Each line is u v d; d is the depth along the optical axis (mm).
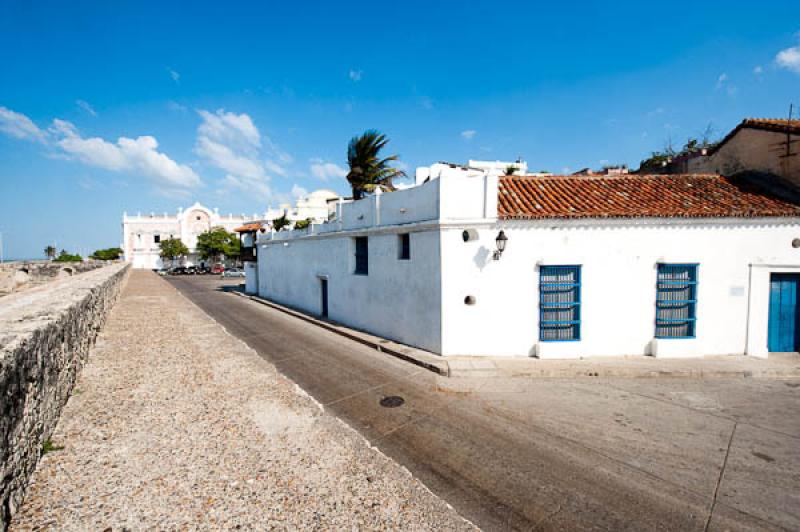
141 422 5613
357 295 13438
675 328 9836
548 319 9727
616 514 4098
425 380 8414
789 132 10680
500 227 9586
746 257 9695
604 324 9719
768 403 7086
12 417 3664
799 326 10047
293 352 10867
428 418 6496
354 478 4523
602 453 5344
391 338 11758
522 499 4344
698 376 8562
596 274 9648
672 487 4574
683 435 5859
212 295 25953
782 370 8664
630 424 6230
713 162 13633
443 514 3971
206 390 6988
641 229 9633
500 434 5910
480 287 9672
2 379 3441
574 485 4617
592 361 9305
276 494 4148
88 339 8609
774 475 4816
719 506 4234
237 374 7957
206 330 12492
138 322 13258
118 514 3682
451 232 9641
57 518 3576
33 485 4039
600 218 9531
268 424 5781
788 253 9672
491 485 4609
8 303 6840
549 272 9688
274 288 22156
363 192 21609
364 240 13211
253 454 4926
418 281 10508
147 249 64375
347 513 3904
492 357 9672
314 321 15219
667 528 3896
